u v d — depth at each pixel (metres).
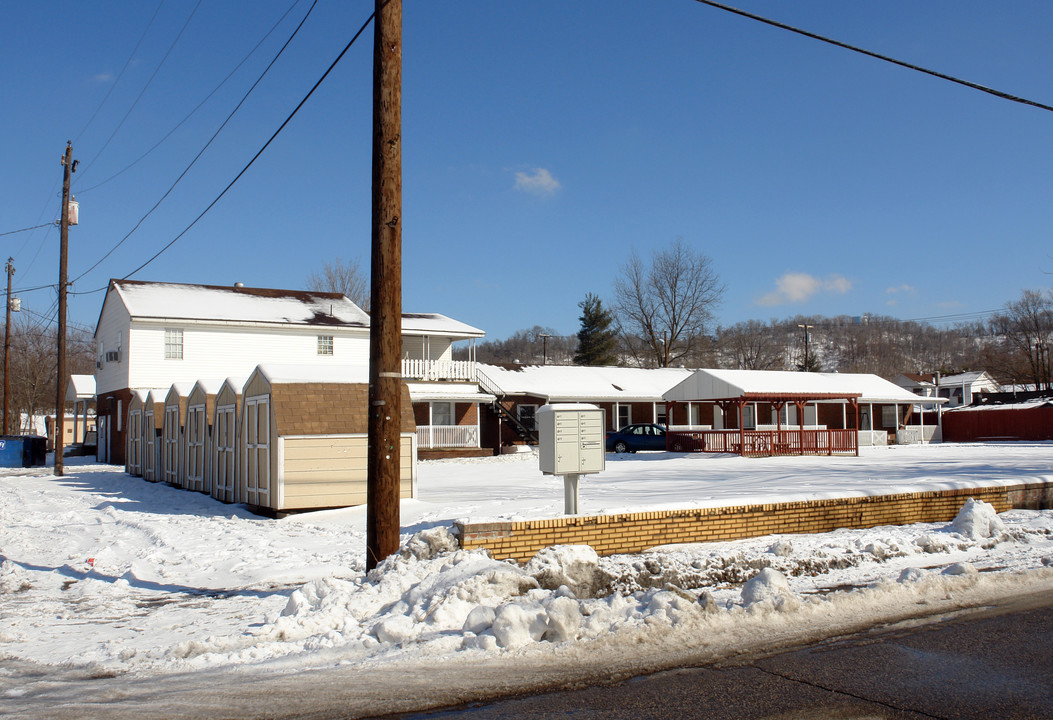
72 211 33.53
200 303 39.62
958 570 9.69
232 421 21.17
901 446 49.22
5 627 8.78
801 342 150.00
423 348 45.12
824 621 8.08
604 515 10.51
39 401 80.25
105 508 19.95
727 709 5.69
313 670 6.70
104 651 7.66
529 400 47.66
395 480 9.56
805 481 21.95
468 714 5.64
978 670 6.55
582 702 5.86
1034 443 49.69
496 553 9.74
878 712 5.62
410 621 7.71
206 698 6.04
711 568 9.88
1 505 21.27
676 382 52.31
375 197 9.46
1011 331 80.06
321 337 40.53
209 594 10.45
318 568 11.77
